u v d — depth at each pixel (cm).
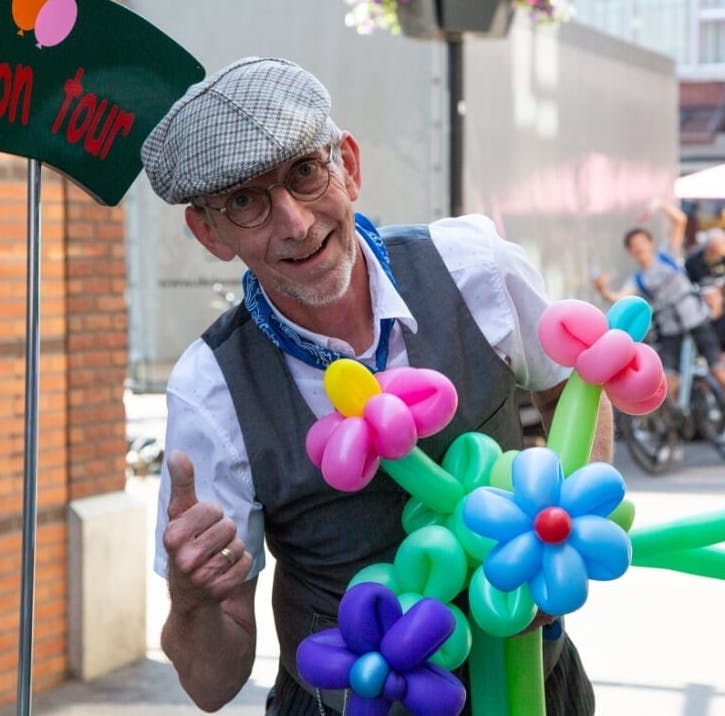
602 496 205
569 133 1173
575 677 256
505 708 230
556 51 1139
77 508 534
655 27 2820
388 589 209
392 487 229
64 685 532
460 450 225
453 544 212
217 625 221
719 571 234
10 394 498
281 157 202
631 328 229
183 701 519
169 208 1073
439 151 944
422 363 229
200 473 232
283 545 240
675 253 1180
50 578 529
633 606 666
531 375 247
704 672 562
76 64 242
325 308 222
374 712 210
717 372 1097
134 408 1350
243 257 213
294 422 229
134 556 558
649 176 1388
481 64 998
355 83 949
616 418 1048
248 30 957
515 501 208
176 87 251
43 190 512
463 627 215
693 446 1214
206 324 1077
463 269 235
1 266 493
